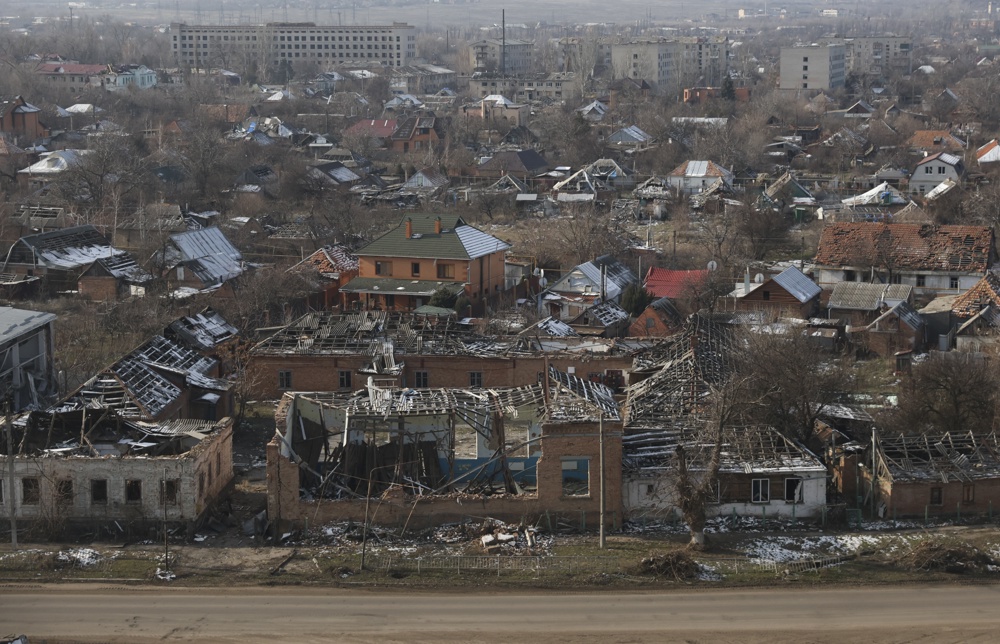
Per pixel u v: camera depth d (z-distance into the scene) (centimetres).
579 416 5416
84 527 5316
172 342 7144
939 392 6375
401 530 5381
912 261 10231
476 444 5972
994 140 18212
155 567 5009
